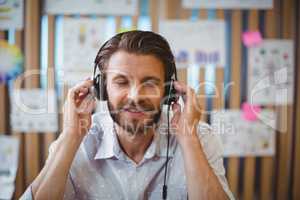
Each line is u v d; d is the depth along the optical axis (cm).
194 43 131
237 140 133
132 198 72
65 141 69
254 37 133
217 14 132
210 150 76
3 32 128
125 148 72
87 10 129
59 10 129
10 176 130
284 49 134
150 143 72
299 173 136
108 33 130
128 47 63
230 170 134
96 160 73
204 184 65
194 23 130
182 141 69
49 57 129
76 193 73
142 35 64
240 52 133
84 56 129
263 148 135
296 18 134
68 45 129
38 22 129
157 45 64
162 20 131
